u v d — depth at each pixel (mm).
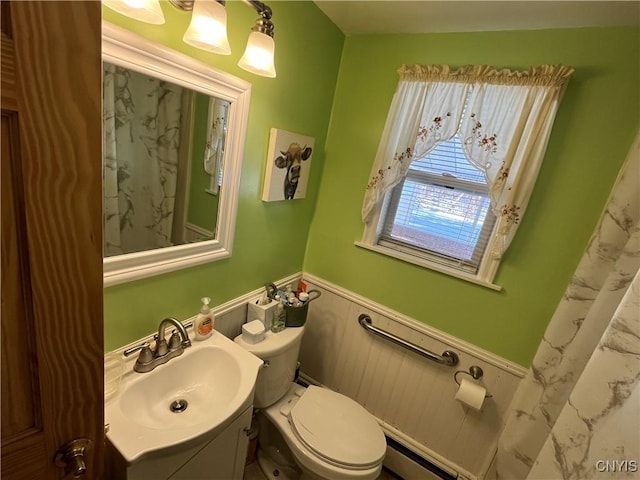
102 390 550
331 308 1882
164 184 1042
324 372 2000
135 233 1009
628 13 995
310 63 1425
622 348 570
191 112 1034
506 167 1243
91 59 391
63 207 415
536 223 1282
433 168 1527
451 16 1212
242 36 1093
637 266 939
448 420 1633
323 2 1303
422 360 1646
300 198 1672
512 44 1229
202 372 1209
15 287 409
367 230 1675
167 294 1168
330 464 1284
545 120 1164
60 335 462
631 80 1070
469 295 1467
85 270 462
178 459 922
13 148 363
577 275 1134
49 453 507
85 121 405
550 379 1187
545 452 697
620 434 540
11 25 328
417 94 1396
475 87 1281
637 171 996
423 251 1628
